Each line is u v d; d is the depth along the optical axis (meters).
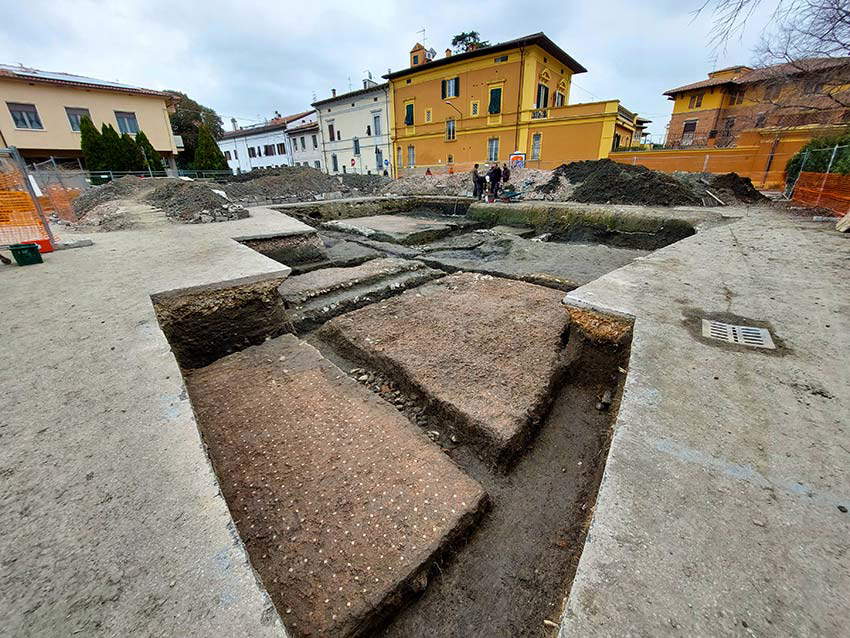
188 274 3.71
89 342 2.30
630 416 1.59
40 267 4.05
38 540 1.08
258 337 3.75
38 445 1.46
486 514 1.96
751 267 3.78
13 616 0.90
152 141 19.58
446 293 4.79
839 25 5.75
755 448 1.41
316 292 4.78
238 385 2.81
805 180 9.62
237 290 3.60
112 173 14.15
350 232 9.36
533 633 1.49
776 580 0.97
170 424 1.57
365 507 1.83
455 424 2.51
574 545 1.80
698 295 3.00
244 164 41.75
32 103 16.45
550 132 17.03
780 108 8.59
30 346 2.26
